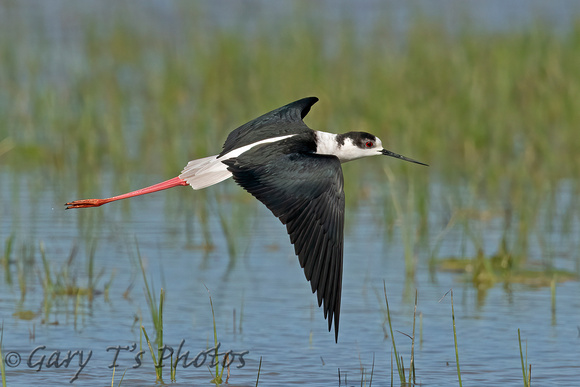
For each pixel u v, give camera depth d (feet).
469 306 34.27
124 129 62.34
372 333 31.60
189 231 43.55
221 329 31.78
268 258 40.04
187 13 96.22
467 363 29.07
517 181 51.96
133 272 37.83
